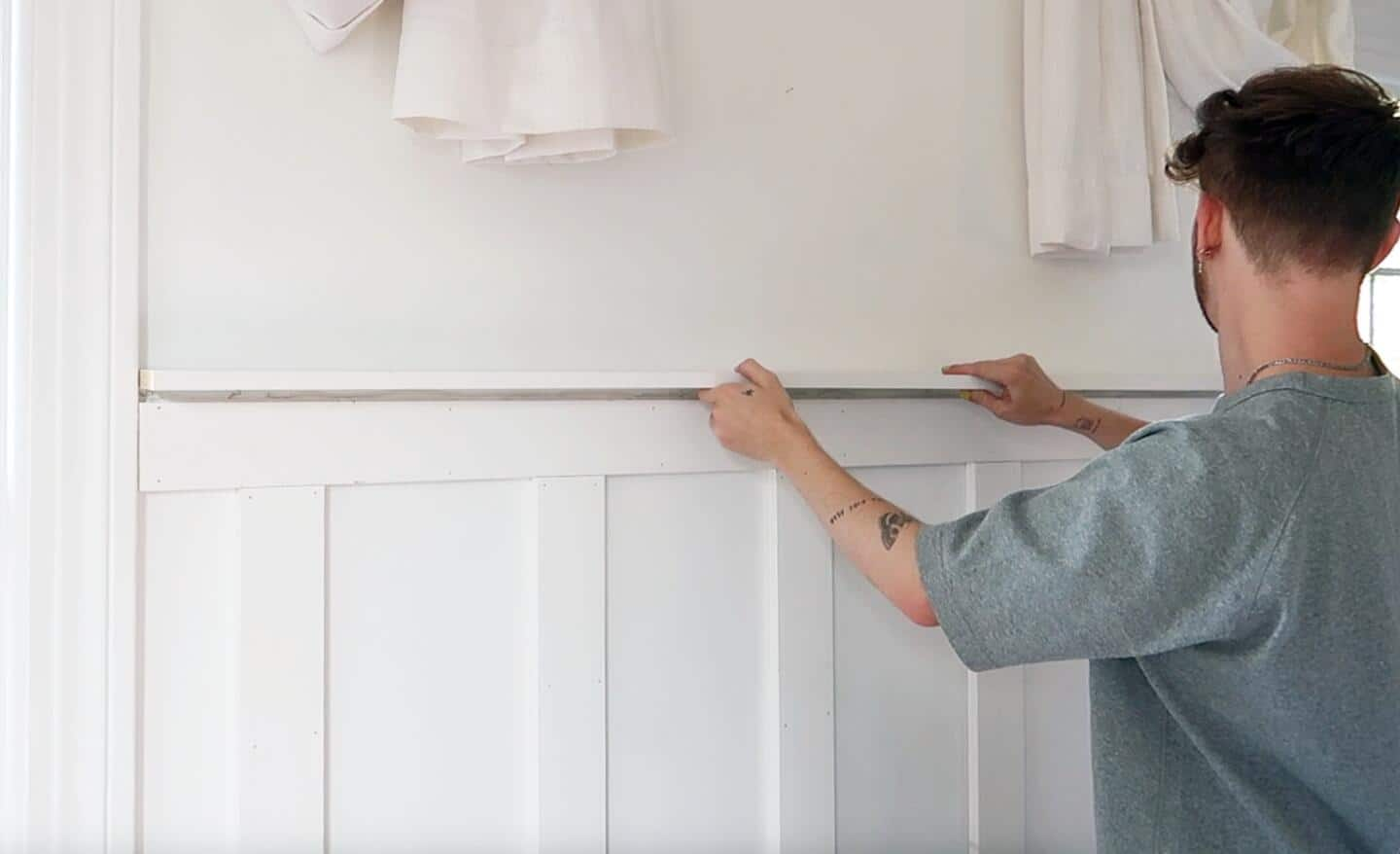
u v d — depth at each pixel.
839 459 1.31
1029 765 1.51
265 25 0.99
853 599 1.34
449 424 1.07
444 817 1.08
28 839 0.90
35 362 0.90
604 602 1.16
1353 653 0.79
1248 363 0.90
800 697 1.29
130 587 0.93
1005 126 1.47
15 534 0.91
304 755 1.01
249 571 0.98
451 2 0.95
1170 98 1.60
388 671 1.05
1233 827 0.86
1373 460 0.82
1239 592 0.76
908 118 1.39
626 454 1.17
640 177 1.19
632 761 1.18
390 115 1.05
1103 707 0.94
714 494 1.24
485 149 1.04
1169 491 0.77
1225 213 0.90
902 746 1.39
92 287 0.91
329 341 1.03
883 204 1.37
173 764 0.96
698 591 1.22
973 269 1.45
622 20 1.01
